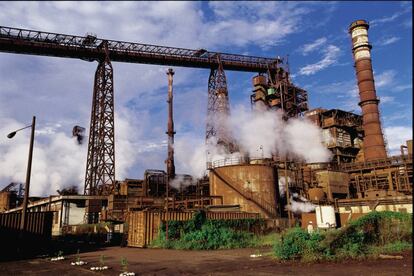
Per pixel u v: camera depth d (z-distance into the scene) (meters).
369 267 14.26
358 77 58.22
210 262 17.62
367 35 59.06
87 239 38.28
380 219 20.44
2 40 48.81
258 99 61.25
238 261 17.72
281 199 48.00
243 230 31.34
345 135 64.12
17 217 22.80
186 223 28.58
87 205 48.12
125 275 13.68
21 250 21.20
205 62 64.25
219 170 45.03
